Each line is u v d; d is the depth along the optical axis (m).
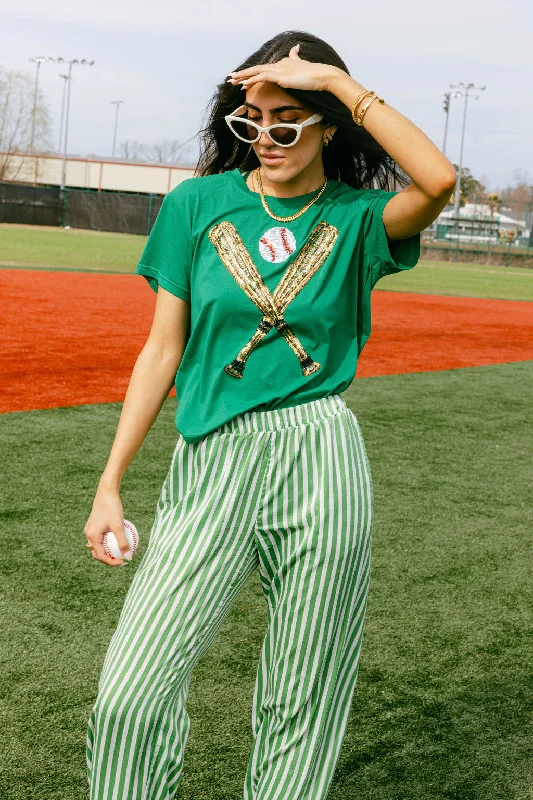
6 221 45.56
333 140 2.11
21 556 3.84
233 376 1.89
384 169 2.16
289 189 1.94
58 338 9.66
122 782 1.77
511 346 12.09
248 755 2.60
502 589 3.87
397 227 1.92
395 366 9.64
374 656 3.21
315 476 1.86
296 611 1.84
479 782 2.53
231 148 2.21
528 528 4.65
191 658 1.82
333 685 1.91
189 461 1.92
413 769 2.57
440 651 3.28
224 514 1.84
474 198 92.81
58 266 19.94
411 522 4.62
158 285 2.00
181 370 1.97
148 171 65.88
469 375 9.36
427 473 5.53
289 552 1.85
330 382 1.92
